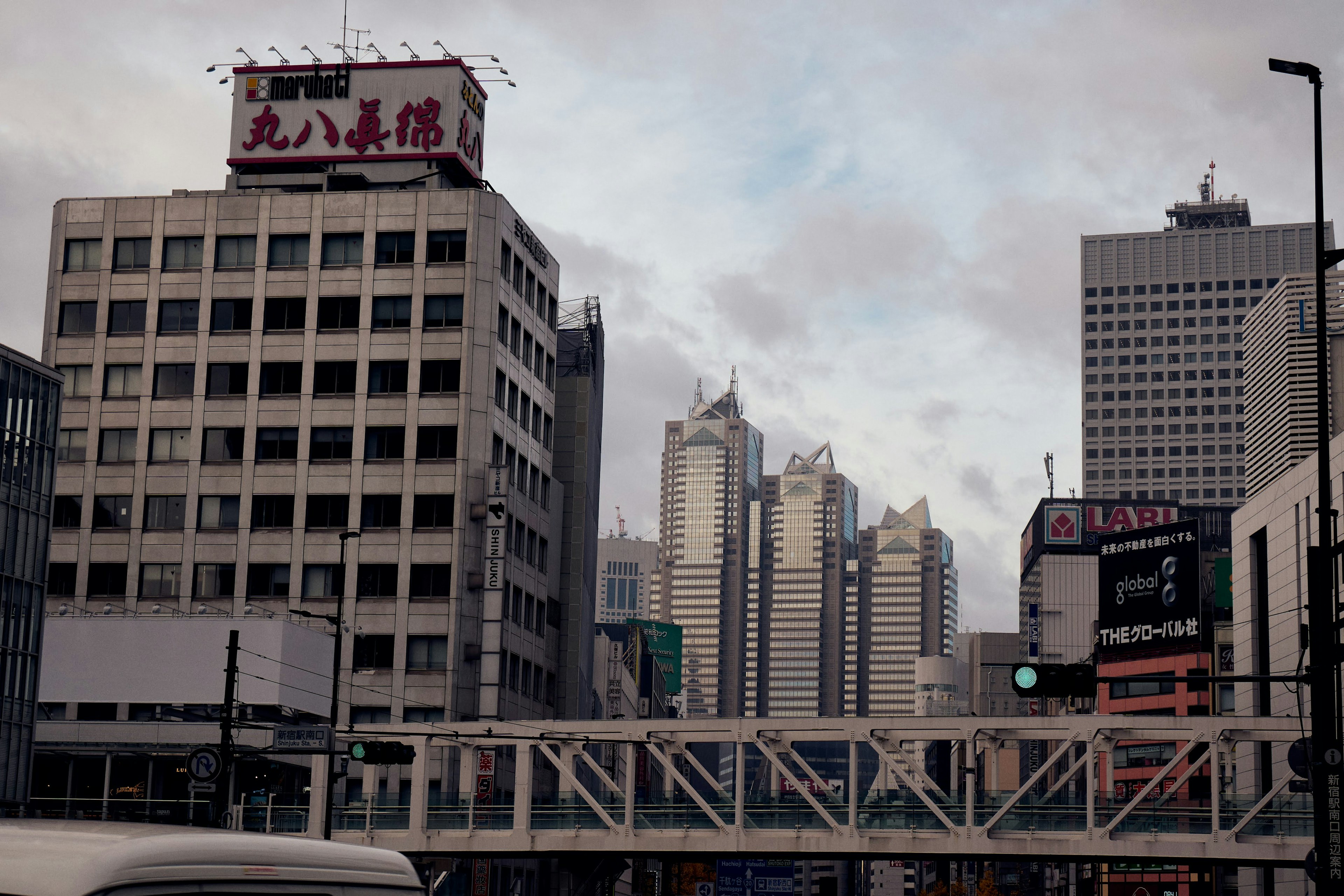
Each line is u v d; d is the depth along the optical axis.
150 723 74.44
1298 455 192.00
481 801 69.44
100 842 6.23
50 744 74.19
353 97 104.75
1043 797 61.59
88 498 97.88
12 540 71.94
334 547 95.44
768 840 62.19
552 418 112.19
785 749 63.47
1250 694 116.94
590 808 65.94
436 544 94.62
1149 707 156.12
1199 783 147.12
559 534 114.00
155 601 96.12
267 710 77.25
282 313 98.88
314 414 97.31
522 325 105.06
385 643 93.69
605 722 65.56
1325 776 22.44
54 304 100.38
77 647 79.00
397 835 65.75
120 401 98.88
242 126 105.19
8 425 72.06
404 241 98.75
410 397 96.75
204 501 97.06
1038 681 23.88
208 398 98.31
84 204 101.31
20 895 5.97
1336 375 142.25
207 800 73.50
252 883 6.83
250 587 95.69
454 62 103.94
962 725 61.81
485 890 88.88
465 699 93.25
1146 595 158.62
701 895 69.38
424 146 103.56
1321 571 23.12
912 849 60.88
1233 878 139.62
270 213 100.00
